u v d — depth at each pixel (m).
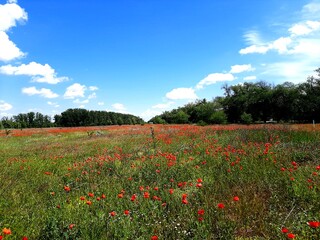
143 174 9.40
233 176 7.96
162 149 14.77
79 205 6.26
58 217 5.30
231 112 78.75
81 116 94.81
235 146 13.25
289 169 7.60
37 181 9.07
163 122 60.66
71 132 37.75
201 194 6.65
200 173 8.58
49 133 37.25
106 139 23.72
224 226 4.93
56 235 4.65
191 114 78.19
